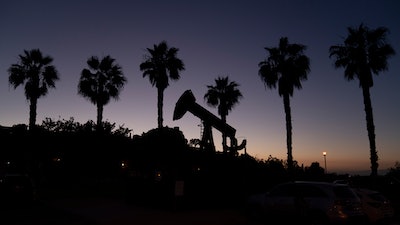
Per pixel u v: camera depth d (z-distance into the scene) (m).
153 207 19.36
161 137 23.28
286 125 33.97
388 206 16.17
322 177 36.28
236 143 23.36
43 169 35.72
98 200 23.08
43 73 36.69
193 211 18.23
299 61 34.34
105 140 35.88
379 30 32.19
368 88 31.80
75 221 14.74
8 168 37.38
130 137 37.34
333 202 13.45
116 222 14.60
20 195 20.58
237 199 20.39
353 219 13.35
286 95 34.19
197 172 20.27
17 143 37.84
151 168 21.38
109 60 40.09
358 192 16.05
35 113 36.31
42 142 35.69
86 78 39.22
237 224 15.01
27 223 14.15
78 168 35.69
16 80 36.00
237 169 21.44
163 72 37.53
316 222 13.63
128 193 21.41
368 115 31.38
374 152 30.78
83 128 36.47
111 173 36.59
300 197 13.51
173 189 18.38
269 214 15.45
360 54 31.97
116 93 39.84
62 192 28.95
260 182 22.42
